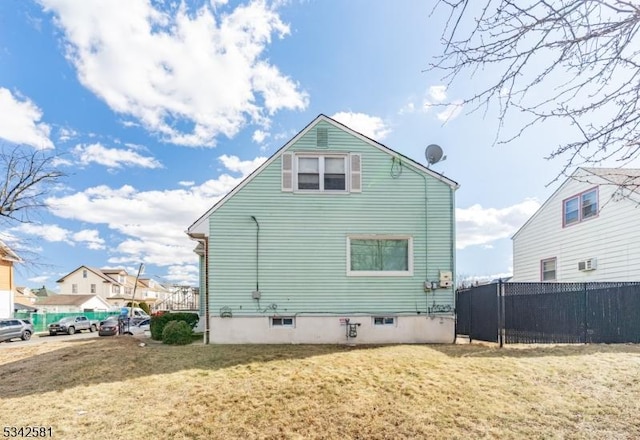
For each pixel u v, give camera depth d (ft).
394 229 35.47
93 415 17.40
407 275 35.09
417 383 20.66
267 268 34.53
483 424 15.80
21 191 54.39
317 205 35.35
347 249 35.04
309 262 34.78
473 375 21.89
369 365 24.48
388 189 35.83
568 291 32.83
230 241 34.58
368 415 16.90
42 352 35.27
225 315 33.94
